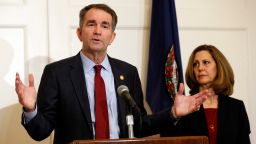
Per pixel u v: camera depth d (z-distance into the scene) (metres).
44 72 3.92
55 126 3.88
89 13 3.87
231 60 5.68
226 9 5.70
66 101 3.74
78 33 4.14
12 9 5.09
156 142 2.83
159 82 5.12
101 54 3.92
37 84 5.07
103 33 3.83
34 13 5.13
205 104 4.62
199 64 4.70
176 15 5.30
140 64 5.40
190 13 5.58
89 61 3.96
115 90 3.91
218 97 4.67
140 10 5.43
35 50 5.10
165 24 5.12
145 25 5.43
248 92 5.70
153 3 5.30
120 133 3.74
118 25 5.36
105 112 3.75
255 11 5.78
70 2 5.23
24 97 3.31
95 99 3.78
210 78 4.66
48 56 5.12
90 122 3.68
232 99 4.70
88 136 3.67
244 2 5.77
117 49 5.34
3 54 5.04
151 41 5.25
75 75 3.85
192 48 5.55
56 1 5.18
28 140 5.03
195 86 4.76
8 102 5.00
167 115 3.69
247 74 5.71
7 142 4.98
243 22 5.73
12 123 5.00
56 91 3.78
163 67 5.12
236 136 4.50
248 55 5.73
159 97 5.10
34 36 5.11
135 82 4.11
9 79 5.02
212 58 4.70
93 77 3.92
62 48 5.16
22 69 5.06
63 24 5.18
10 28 5.07
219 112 4.54
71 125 3.69
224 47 5.66
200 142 2.88
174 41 5.12
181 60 5.21
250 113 5.68
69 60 3.97
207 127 4.47
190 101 3.61
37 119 3.44
